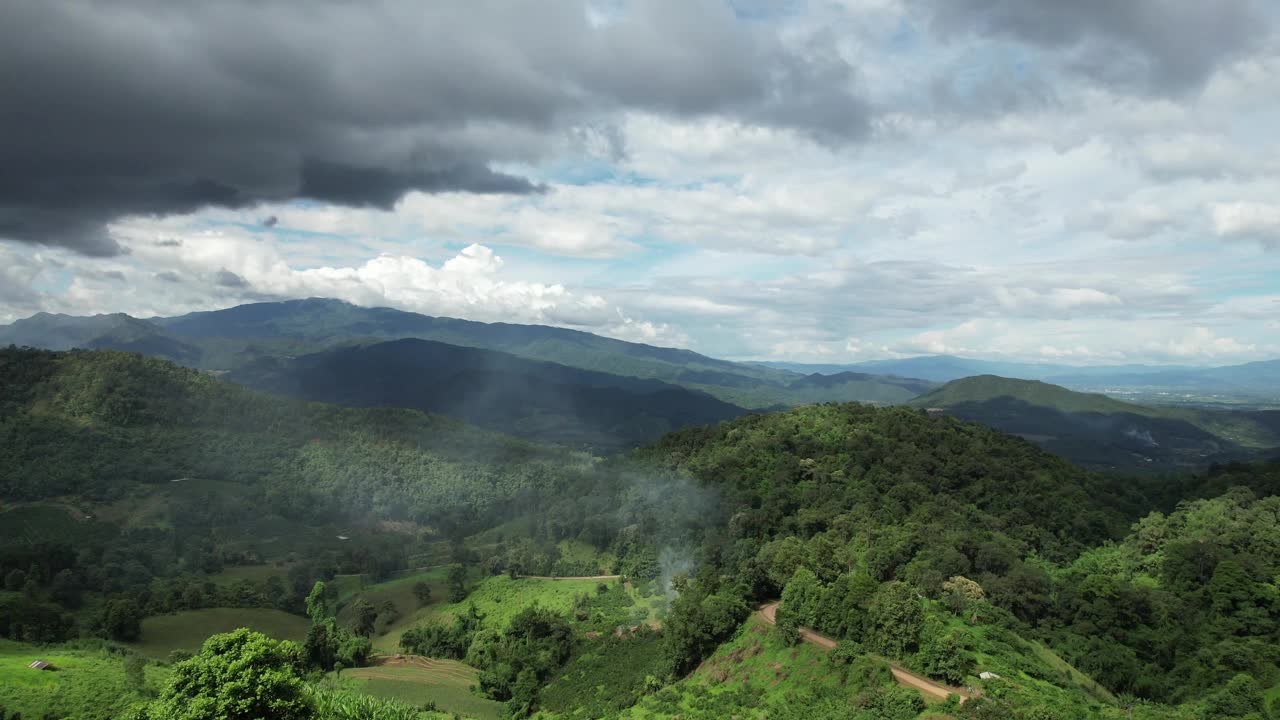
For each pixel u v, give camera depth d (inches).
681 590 5625.0
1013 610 4539.9
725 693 3897.6
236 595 7450.8
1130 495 6737.2
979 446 7145.7
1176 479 7268.7
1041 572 4822.8
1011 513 5944.9
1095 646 4124.0
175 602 7007.9
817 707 3371.1
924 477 6437.0
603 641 5580.7
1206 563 4763.8
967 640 3718.0
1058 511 6043.3
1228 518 5447.8
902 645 3506.4
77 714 3848.4
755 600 4857.3
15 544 7593.5
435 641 6373.0
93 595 7106.3
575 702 4761.3
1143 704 3646.7
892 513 5826.8
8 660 4394.7
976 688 3240.7
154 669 4815.5
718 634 4475.9
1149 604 4471.0
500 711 5073.8
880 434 7475.4
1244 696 3363.7
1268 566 4687.5
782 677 3818.9
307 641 5954.7
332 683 5295.3
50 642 5467.5
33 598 6510.8
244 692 2130.9
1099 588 4525.1
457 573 7573.8
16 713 3715.6
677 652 4554.6
